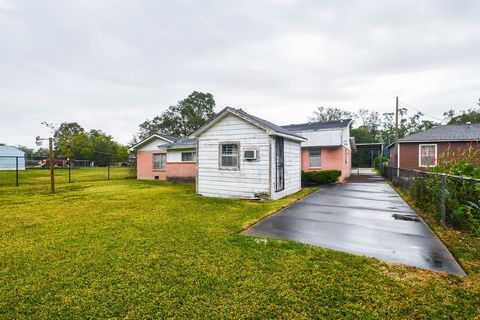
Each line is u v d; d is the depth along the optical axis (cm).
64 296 282
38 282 313
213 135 1045
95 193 1141
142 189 1301
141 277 323
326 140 1794
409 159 1889
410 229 534
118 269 347
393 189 1253
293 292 284
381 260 371
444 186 551
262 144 936
